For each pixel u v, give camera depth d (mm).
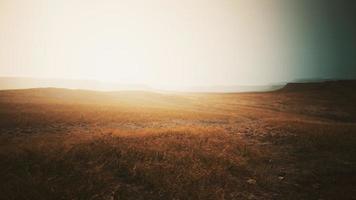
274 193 10961
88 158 13312
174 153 14688
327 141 18859
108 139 16938
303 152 17047
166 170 12156
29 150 14109
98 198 9477
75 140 17156
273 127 24078
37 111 32719
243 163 14000
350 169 13688
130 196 9852
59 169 11828
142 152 14469
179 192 10234
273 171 13547
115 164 12602
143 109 44250
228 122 33375
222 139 19031
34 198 9266
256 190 11180
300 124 25625
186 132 20531
